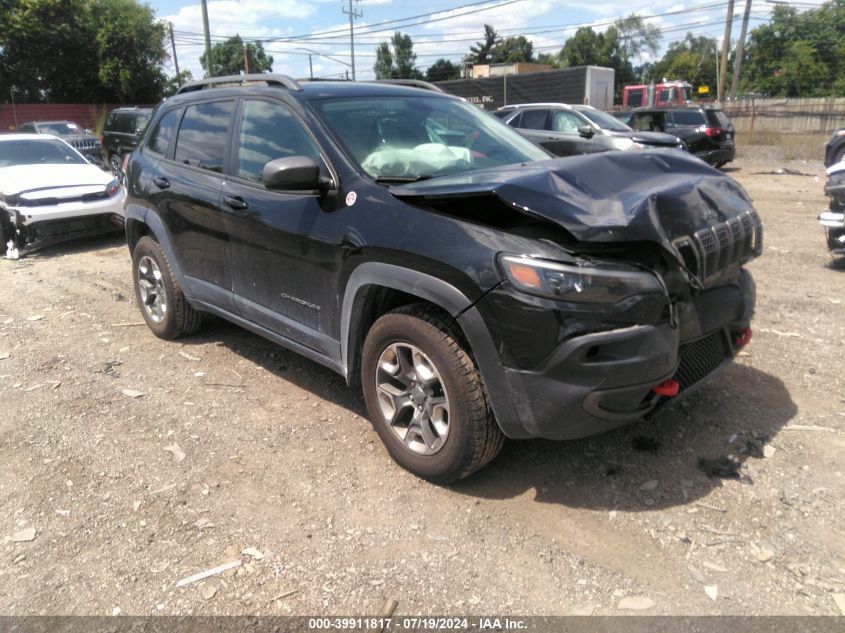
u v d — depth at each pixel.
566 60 78.06
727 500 3.00
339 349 3.51
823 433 3.54
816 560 2.62
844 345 4.76
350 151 3.46
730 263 3.17
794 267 7.07
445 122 4.03
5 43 34.78
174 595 2.51
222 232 4.19
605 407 2.70
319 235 3.40
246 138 4.09
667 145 12.30
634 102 30.28
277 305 3.89
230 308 4.37
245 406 4.07
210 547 2.78
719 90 37.16
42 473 3.36
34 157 9.63
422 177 3.25
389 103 3.96
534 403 2.70
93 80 38.78
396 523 2.92
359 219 3.20
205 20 29.77
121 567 2.67
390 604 2.45
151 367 4.71
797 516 2.88
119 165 18.34
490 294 2.69
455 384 2.90
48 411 4.04
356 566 2.66
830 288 6.22
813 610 2.37
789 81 48.34
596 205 2.72
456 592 2.51
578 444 3.51
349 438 3.66
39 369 4.70
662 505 2.99
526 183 2.75
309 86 3.94
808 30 49.72
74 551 2.77
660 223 2.73
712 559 2.64
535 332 2.62
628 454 3.40
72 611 2.44
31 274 7.69
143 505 3.07
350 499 3.10
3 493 3.19
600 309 2.58
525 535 2.82
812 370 4.35
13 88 37.06
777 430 3.59
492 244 2.73
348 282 3.29
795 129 26.83
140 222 5.16
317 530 2.88
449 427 2.98
